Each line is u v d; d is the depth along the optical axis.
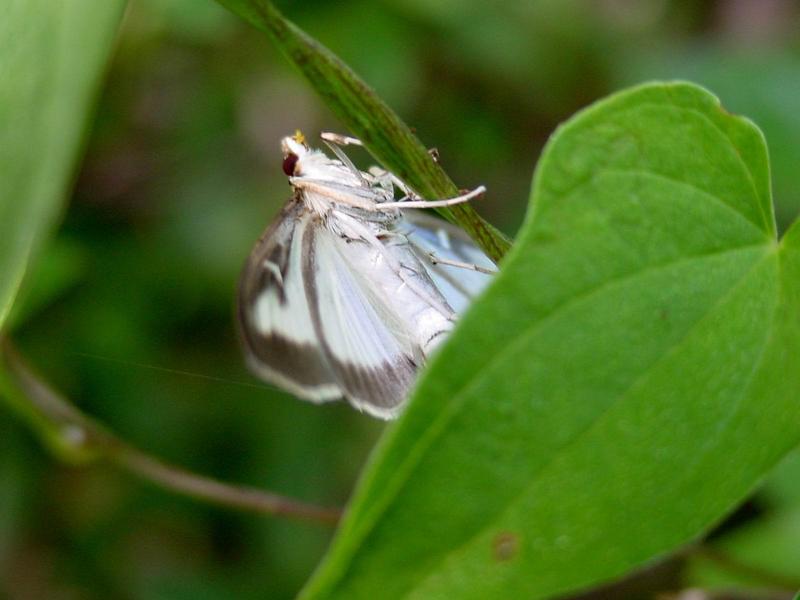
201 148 0.18
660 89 0.05
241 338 0.10
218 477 0.17
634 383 0.05
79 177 0.18
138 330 0.17
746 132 0.05
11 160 0.05
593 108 0.05
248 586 0.17
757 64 0.15
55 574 0.17
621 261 0.05
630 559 0.05
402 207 0.09
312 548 0.17
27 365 0.12
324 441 0.17
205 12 0.17
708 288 0.05
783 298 0.05
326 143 0.09
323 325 0.09
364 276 0.09
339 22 0.17
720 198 0.05
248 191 0.18
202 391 0.17
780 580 0.10
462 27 0.17
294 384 0.10
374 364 0.09
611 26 0.18
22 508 0.17
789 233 0.05
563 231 0.05
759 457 0.05
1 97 0.05
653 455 0.05
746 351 0.05
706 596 0.10
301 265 0.09
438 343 0.09
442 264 0.09
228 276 0.17
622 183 0.05
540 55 0.18
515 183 0.18
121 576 0.17
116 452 0.12
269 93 0.18
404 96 0.17
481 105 0.18
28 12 0.05
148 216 0.18
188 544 0.18
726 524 0.13
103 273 0.17
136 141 0.18
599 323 0.05
